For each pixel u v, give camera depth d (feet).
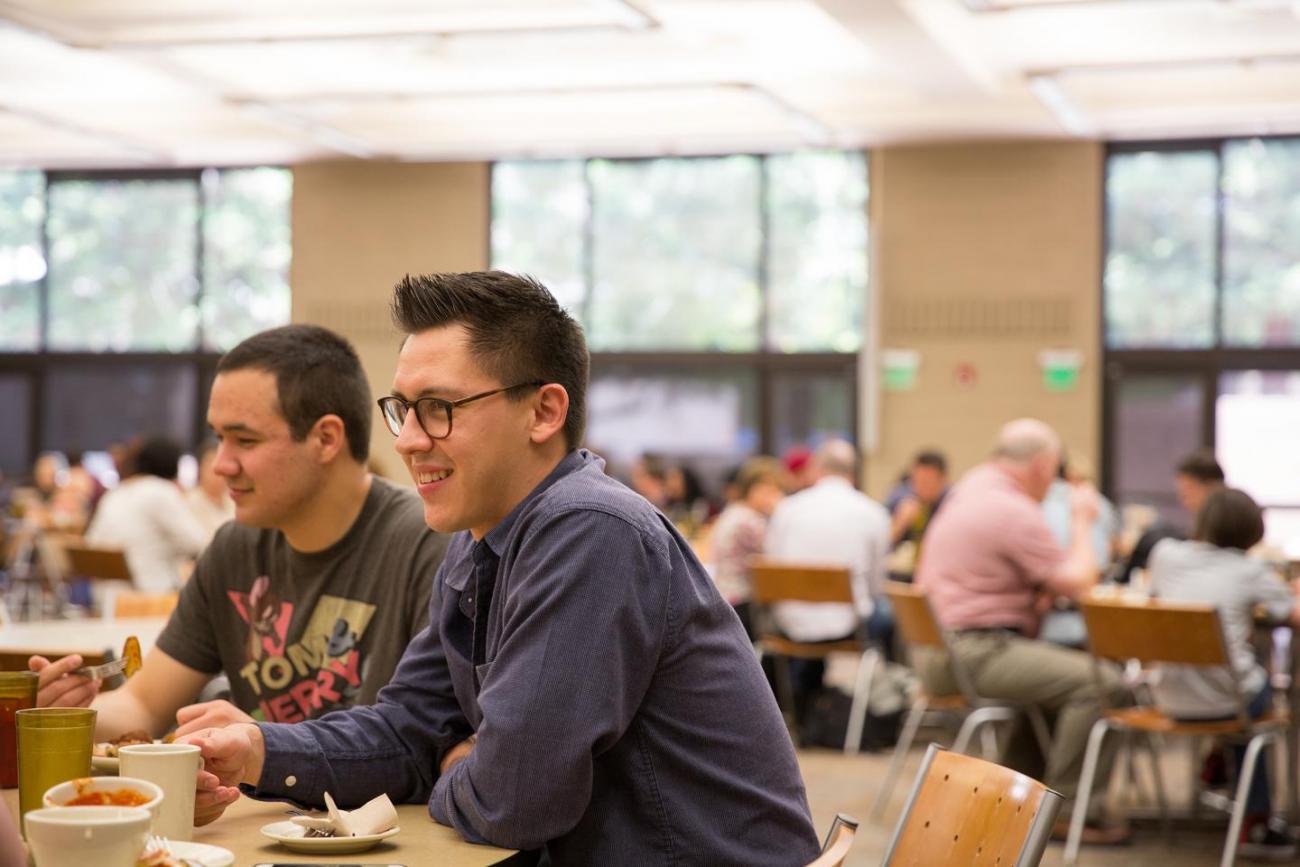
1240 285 33.81
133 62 29.22
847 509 21.21
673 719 5.09
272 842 4.93
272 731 5.48
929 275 35.17
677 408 37.47
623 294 37.78
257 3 25.80
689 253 37.40
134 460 21.62
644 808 5.06
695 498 34.76
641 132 34.96
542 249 38.17
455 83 32.07
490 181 38.37
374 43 28.04
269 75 31.37
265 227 39.81
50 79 33.40
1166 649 13.61
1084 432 34.12
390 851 4.80
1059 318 34.30
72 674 5.99
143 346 40.52
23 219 41.01
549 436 5.27
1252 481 33.60
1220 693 13.80
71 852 3.58
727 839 5.07
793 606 20.27
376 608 6.81
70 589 30.25
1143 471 34.35
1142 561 21.85
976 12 24.97
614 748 5.08
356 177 38.83
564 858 5.10
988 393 34.73
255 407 6.63
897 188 35.45
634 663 4.95
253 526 6.89
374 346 38.63
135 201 40.55
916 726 16.19
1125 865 13.93
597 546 4.95
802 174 36.68
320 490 6.76
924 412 35.17
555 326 5.28
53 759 4.70
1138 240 34.42
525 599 4.94
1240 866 13.98
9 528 30.66
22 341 41.09
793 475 29.78
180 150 37.78
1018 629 15.64
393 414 5.25
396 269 38.55
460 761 5.24
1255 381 33.65
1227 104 31.19
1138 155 34.45
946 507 16.48
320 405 6.69
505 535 5.27
